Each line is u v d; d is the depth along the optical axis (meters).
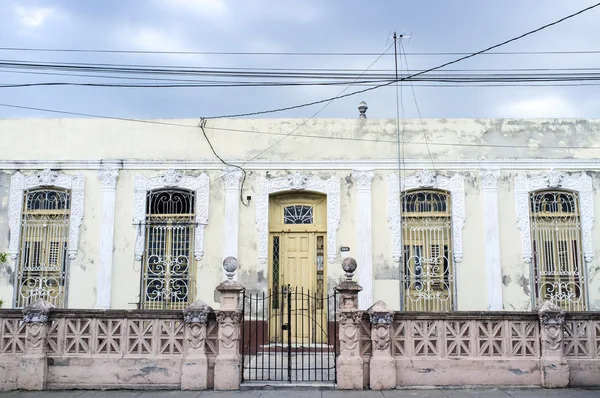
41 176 13.45
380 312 9.40
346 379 9.27
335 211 13.31
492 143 13.51
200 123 13.68
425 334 9.55
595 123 13.57
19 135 13.68
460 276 13.06
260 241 13.26
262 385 9.34
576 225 13.26
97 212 13.39
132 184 13.48
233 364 9.31
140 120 13.70
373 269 13.09
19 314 9.67
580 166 13.37
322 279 13.42
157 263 13.30
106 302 13.05
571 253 13.19
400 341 9.55
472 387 9.36
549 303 9.62
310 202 13.73
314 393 9.05
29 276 13.27
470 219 13.26
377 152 13.51
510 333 9.59
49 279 13.24
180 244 13.36
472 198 13.34
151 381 9.41
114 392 9.22
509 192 13.35
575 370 9.49
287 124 13.66
